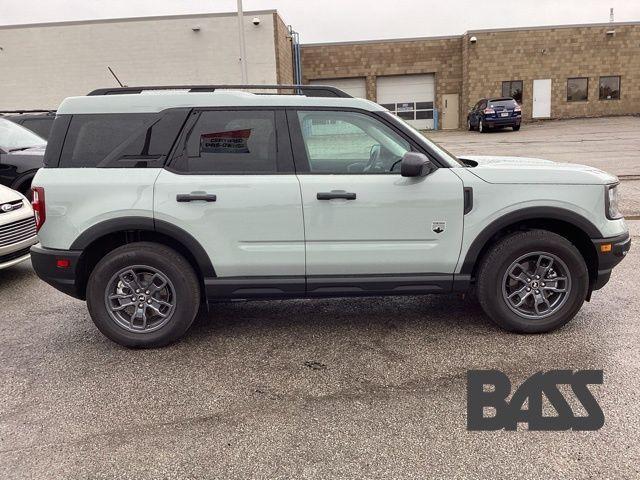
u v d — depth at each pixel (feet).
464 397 10.65
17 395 11.20
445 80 102.99
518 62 98.27
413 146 13.05
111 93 13.51
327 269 13.07
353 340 13.60
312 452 9.00
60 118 12.91
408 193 12.76
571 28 96.68
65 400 10.93
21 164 26.17
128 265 12.91
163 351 13.24
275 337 13.93
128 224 12.59
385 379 11.51
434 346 13.08
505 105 84.17
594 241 13.12
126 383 11.61
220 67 81.61
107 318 13.12
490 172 13.00
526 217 12.91
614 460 8.58
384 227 12.86
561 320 13.44
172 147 12.81
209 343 13.65
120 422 10.07
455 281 13.30
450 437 9.33
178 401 10.79
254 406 10.53
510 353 12.55
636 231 23.88
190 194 12.55
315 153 13.01
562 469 8.39
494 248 13.20
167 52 81.51
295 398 10.81
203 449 9.15
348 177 12.82
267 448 9.14
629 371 11.46
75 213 12.59
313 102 13.03
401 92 104.99
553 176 13.00
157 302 13.23
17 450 9.24
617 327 13.85
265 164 12.91
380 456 8.84
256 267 12.98
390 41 101.60
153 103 12.89
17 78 83.15
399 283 13.21
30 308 16.96
